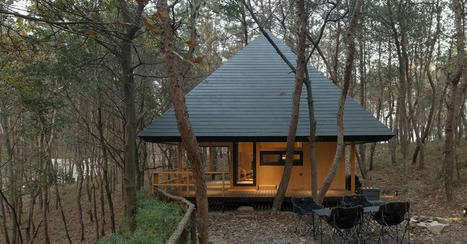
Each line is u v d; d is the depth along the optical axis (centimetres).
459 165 1371
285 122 1127
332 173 859
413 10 1459
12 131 1193
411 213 902
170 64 495
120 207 1719
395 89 2386
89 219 1658
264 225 827
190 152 525
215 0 970
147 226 545
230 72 1280
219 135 1081
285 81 1251
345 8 1358
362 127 1091
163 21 389
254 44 1365
